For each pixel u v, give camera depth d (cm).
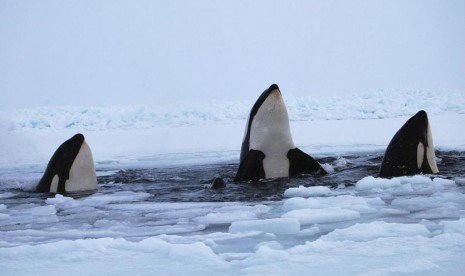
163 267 1788
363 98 11556
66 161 3650
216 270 1736
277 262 1769
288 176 3597
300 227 2275
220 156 5472
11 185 4059
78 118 11238
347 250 1848
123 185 3784
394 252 1802
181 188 3522
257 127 3603
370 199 2716
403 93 11362
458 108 9812
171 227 2412
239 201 2962
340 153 4866
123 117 11319
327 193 3011
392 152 3331
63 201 3228
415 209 2491
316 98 11838
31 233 2430
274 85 3584
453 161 3869
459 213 2359
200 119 11025
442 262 1670
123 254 1950
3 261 1912
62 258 1930
